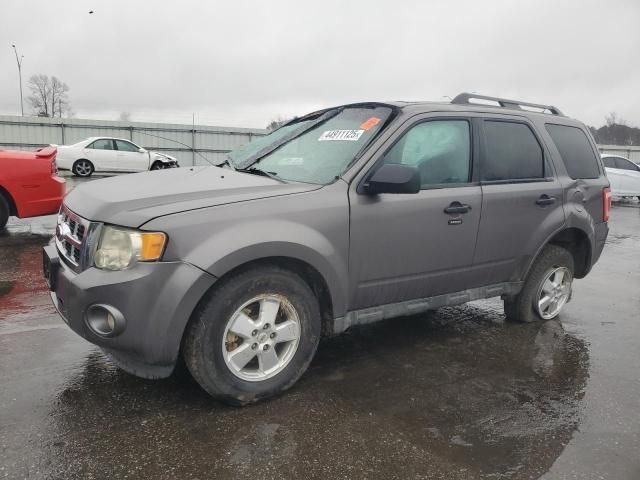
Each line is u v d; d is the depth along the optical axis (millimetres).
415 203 3492
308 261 3035
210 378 2852
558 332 4516
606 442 2807
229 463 2490
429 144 3682
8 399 2996
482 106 4188
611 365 3848
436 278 3748
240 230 2826
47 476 2348
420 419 2965
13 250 6820
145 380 3279
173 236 2678
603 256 8273
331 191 3188
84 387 3170
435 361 3801
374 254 3359
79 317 2762
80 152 19812
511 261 4219
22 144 28203
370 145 3404
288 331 3111
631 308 5340
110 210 2812
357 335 4273
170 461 2490
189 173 3629
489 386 3426
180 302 2678
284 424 2852
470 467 2543
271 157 3844
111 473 2389
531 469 2545
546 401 3248
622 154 36562
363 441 2721
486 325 4629
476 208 3828
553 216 4387
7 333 3980
